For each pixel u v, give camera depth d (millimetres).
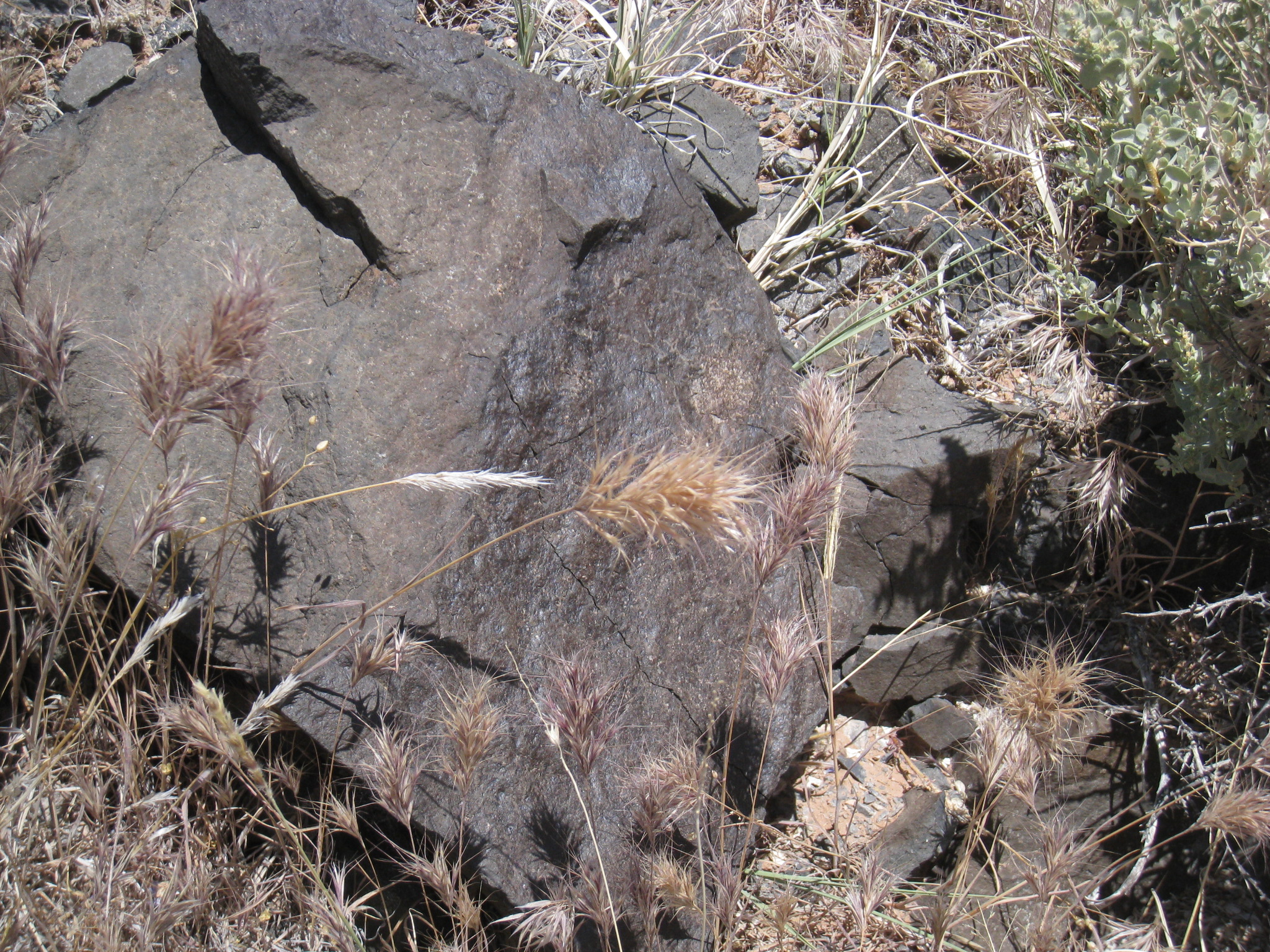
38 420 563
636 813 559
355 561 564
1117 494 687
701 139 754
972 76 841
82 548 537
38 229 535
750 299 684
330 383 583
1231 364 668
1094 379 735
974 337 769
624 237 645
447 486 516
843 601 673
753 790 617
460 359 596
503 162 627
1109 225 775
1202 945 622
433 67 626
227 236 604
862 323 724
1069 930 635
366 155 608
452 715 545
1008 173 811
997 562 718
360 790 571
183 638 574
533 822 564
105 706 571
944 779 684
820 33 824
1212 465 691
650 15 769
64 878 537
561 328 617
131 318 589
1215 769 643
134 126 616
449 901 527
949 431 699
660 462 485
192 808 574
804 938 610
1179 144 667
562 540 599
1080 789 673
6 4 694
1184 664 688
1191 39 682
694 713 612
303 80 603
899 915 637
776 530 551
